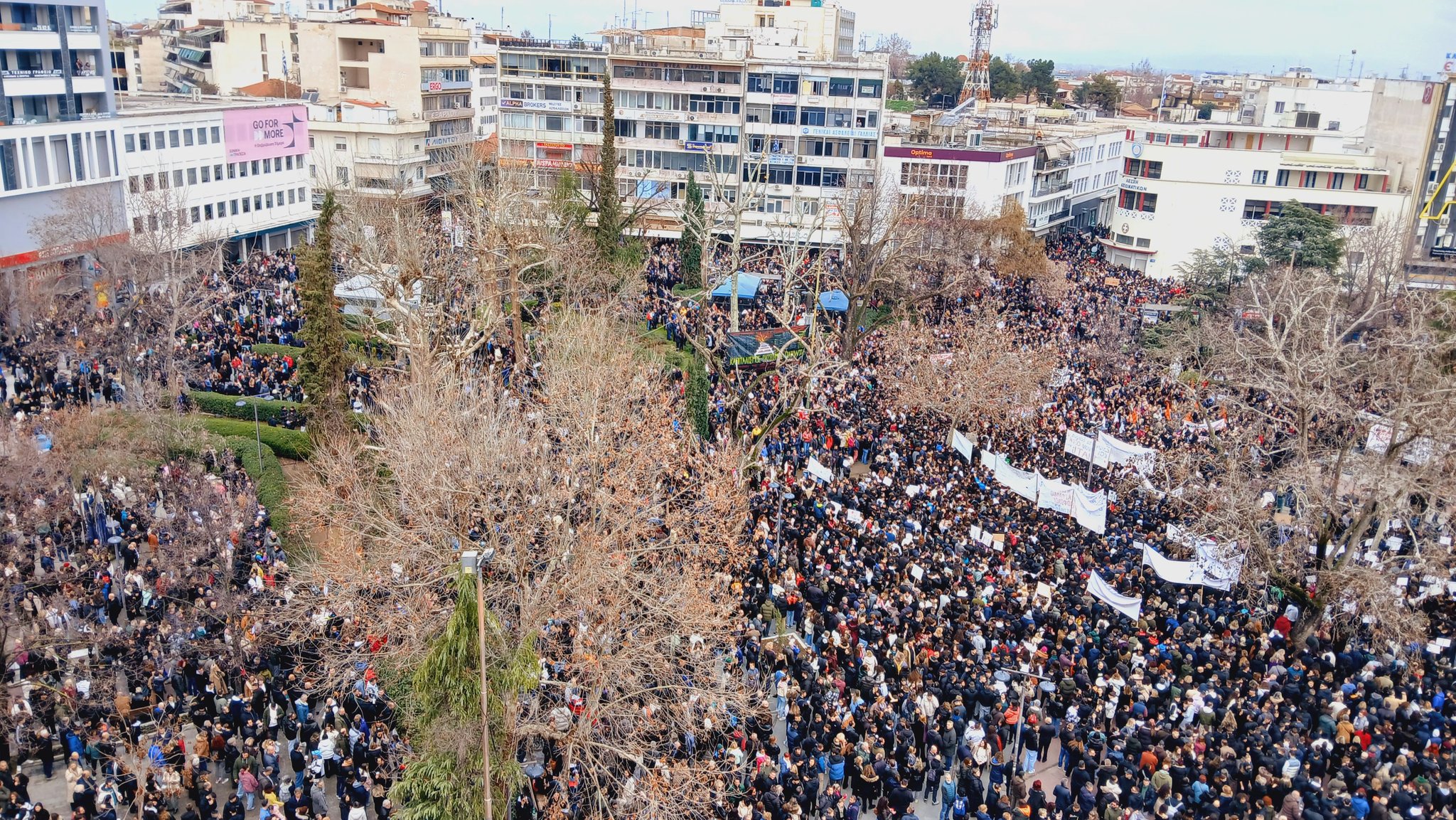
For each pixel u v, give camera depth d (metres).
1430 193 104.88
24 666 33.75
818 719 31.91
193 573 38.03
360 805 29.11
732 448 46.53
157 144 84.38
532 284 67.81
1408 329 46.09
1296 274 72.56
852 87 101.56
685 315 75.31
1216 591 42.03
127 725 31.42
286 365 61.03
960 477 50.31
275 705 33.28
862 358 71.88
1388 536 45.12
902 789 28.75
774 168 104.62
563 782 28.14
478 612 24.16
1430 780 28.55
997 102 177.62
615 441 39.62
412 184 108.31
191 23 158.38
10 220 72.25
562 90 105.75
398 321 50.41
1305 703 32.44
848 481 48.44
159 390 51.66
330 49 116.56
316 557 39.44
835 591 37.62
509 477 35.22
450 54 124.19
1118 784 28.98
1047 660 34.22
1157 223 115.94
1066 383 65.75
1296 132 116.75
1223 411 59.62
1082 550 43.03
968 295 87.50
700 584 33.25
